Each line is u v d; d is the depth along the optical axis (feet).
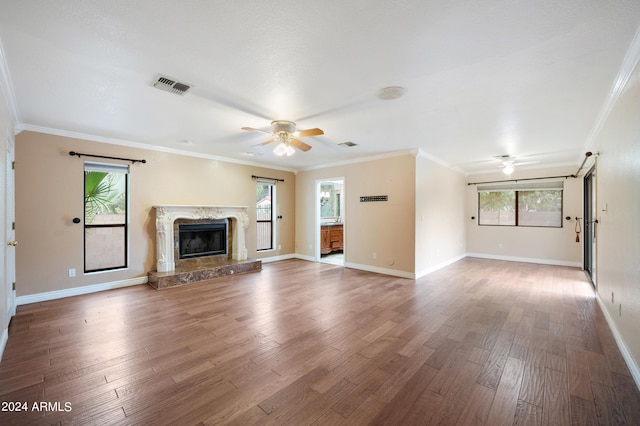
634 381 6.69
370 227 18.78
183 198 17.06
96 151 13.82
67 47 6.34
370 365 7.39
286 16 5.35
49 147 12.55
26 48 6.36
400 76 7.72
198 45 6.32
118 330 9.46
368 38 6.05
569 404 5.88
